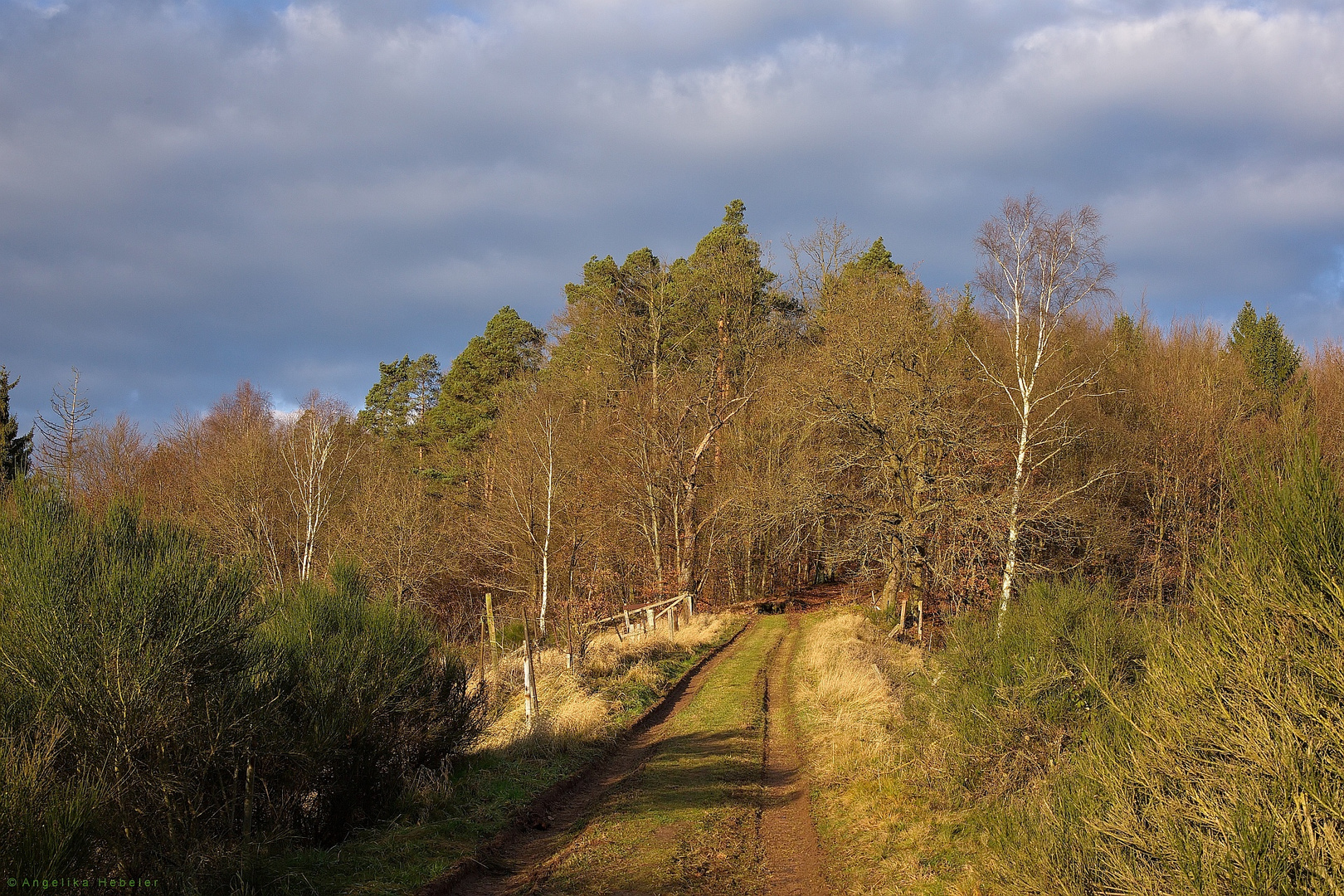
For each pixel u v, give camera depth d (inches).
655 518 1405.0
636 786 427.2
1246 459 220.4
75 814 209.8
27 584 249.9
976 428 973.2
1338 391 1290.6
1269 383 1433.3
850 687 653.3
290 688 332.2
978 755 358.9
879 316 1072.8
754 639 1133.7
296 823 327.3
